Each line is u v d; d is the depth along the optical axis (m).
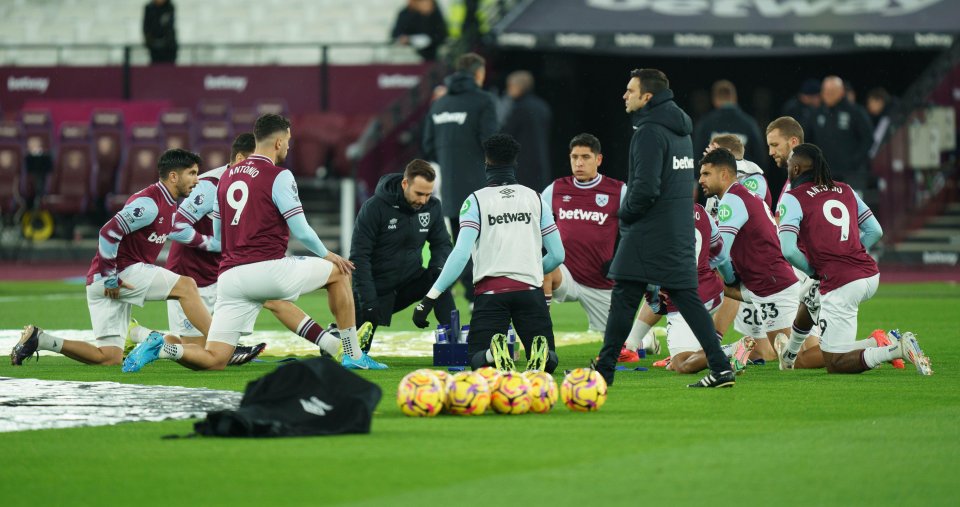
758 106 90.50
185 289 37.75
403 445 23.06
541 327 33.47
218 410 24.80
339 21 109.69
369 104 93.94
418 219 39.03
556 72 93.00
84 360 37.28
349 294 36.50
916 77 96.81
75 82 96.00
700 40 84.75
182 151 37.59
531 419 26.44
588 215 40.69
